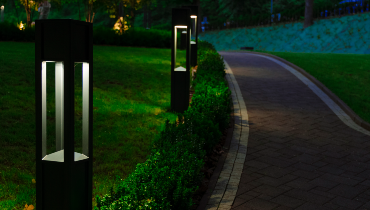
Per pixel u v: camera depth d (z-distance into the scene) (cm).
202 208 454
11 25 2223
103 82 1180
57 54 324
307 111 1015
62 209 345
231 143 721
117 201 349
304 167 612
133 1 3098
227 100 873
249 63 1941
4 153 581
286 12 4712
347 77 1489
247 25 5178
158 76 1372
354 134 824
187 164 469
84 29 338
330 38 3866
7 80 1003
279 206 467
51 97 933
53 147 660
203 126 645
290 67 1784
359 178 573
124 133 727
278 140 754
